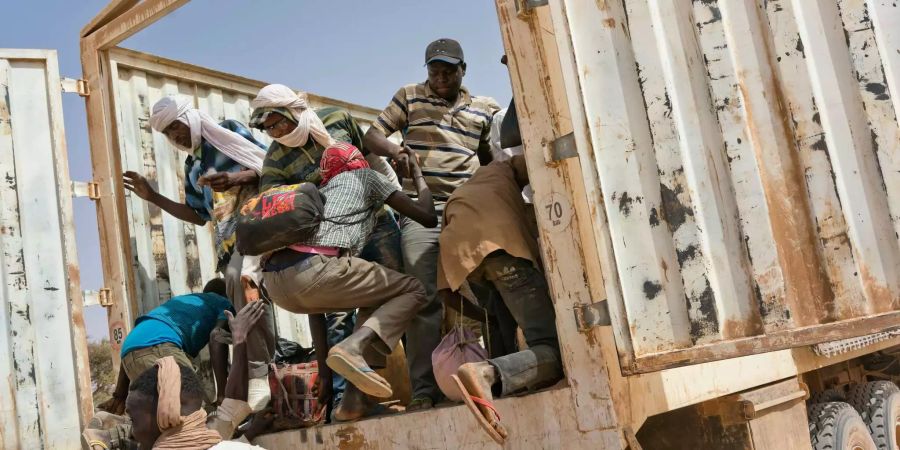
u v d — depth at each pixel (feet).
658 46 9.17
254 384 12.98
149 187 16.33
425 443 10.53
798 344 8.73
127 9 16.60
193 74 18.75
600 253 8.81
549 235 9.35
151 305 16.70
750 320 8.86
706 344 8.76
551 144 9.27
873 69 9.15
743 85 9.31
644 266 8.86
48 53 15.85
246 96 20.02
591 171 8.91
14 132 15.29
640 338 8.75
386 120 14.47
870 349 16.62
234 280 13.87
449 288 11.14
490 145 14.44
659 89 9.11
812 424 15.01
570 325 9.16
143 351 13.10
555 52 9.42
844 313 8.96
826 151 9.12
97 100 16.38
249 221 10.97
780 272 8.88
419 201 12.13
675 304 8.84
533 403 9.44
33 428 14.40
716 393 10.97
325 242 11.04
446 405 10.84
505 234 10.39
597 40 9.18
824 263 9.01
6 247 14.74
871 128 9.09
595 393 8.94
